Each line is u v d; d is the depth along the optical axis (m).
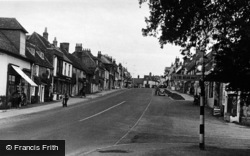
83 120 24.50
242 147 15.82
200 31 12.09
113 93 76.75
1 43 31.94
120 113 32.75
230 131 23.27
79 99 52.75
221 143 17.14
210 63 12.94
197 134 20.75
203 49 12.42
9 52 31.78
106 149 13.24
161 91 74.81
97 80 83.81
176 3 11.28
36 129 17.94
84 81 69.25
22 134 15.70
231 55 10.75
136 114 32.75
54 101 46.09
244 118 28.72
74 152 12.24
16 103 33.16
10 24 35.91
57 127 19.45
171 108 42.19
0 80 30.69
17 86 34.91
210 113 37.12
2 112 27.42
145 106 43.91
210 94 45.88
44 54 48.91
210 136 20.12
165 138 18.28
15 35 35.75
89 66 80.50
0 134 15.39
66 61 55.84
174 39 12.09
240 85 11.30
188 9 11.18
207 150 13.59
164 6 11.48
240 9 10.21
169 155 12.09
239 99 11.98
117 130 20.42
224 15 10.27
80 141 15.11
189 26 11.70
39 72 43.53
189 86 80.75
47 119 23.88
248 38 9.80
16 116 25.08
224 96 34.09
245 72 10.92
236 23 9.92
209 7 10.82
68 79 57.03
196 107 44.38
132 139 17.19
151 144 15.39
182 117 31.94
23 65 36.81
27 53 40.19
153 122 26.45
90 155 11.70
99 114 30.31
